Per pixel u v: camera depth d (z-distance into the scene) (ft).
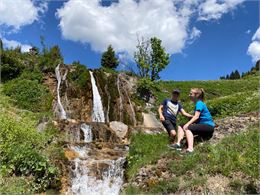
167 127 33.50
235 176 26.78
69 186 37.06
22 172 33.86
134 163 38.99
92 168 39.86
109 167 40.42
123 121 77.82
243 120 40.01
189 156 30.71
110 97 78.48
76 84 74.69
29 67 81.05
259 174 26.14
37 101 69.26
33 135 40.78
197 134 31.78
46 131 46.62
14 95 68.49
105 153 44.45
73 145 44.16
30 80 74.02
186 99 94.38
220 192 25.54
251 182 25.66
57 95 72.49
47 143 42.73
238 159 28.25
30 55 87.35
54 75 77.61
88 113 73.20
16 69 78.95
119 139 54.08
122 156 43.68
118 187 38.68
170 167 30.91
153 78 104.06
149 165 33.53
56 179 35.99
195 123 31.68
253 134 32.30
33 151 35.91
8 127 38.78
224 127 38.68
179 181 28.25
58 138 47.32
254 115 41.73
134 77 92.94
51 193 34.76
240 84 115.65
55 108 69.77
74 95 73.31
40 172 34.91
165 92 96.32
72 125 51.06
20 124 42.75
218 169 27.71
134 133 53.42
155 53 104.63
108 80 80.53
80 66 78.18
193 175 28.43
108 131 54.19
